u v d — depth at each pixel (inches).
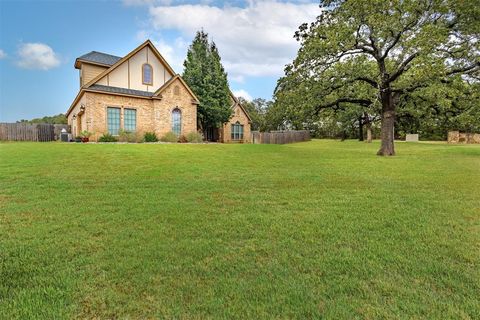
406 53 534.6
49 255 119.8
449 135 1334.9
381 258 117.7
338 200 209.9
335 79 587.2
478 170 360.8
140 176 297.4
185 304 87.8
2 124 852.0
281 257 119.3
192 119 909.8
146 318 81.7
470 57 490.3
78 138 742.5
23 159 382.0
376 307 86.1
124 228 151.2
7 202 197.2
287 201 207.3
